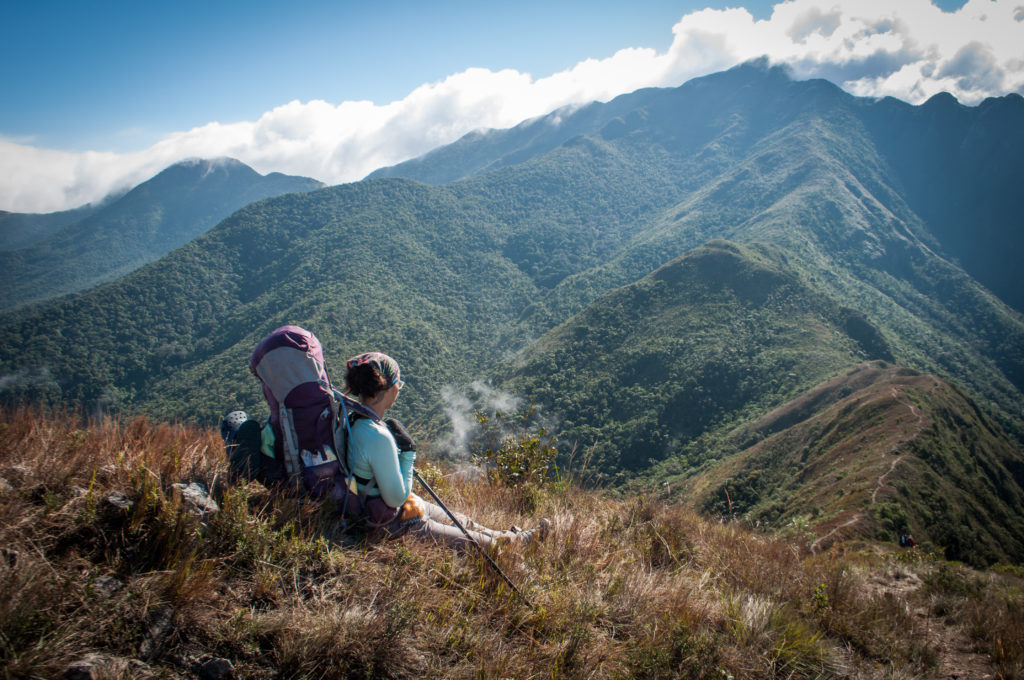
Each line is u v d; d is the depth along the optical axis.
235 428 2.88
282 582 2.14
